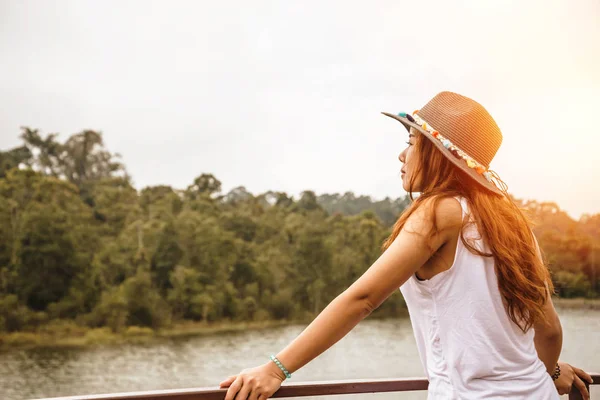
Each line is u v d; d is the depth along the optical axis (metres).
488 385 1.06
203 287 61.38
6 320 53.56
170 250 62.03
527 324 1.10
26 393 36.84
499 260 1.07
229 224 68.19
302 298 64.56
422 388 1.36
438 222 1.07
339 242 67.38
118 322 56.94
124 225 65.38
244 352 49.22
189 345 51.81
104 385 38.72
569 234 26.48
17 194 58.75
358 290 1.08
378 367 40.94
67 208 61.22
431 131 1.17
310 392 1.24
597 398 1.54
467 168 1.11
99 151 75.75
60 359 46.47
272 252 65.44
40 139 73.19
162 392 1.16
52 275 56.50
